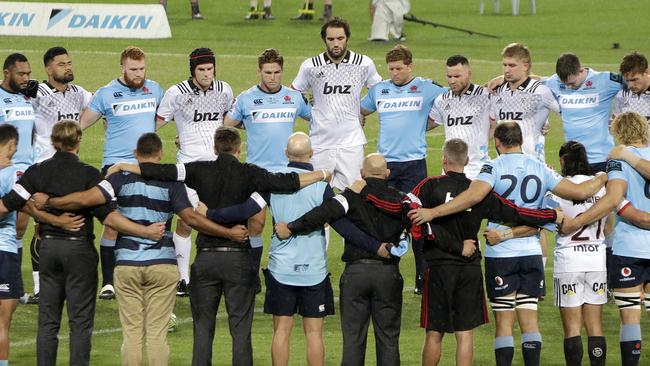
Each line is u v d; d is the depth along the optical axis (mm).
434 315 35344
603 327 43625
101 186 34562
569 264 37000
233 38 114000
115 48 107875
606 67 100500
